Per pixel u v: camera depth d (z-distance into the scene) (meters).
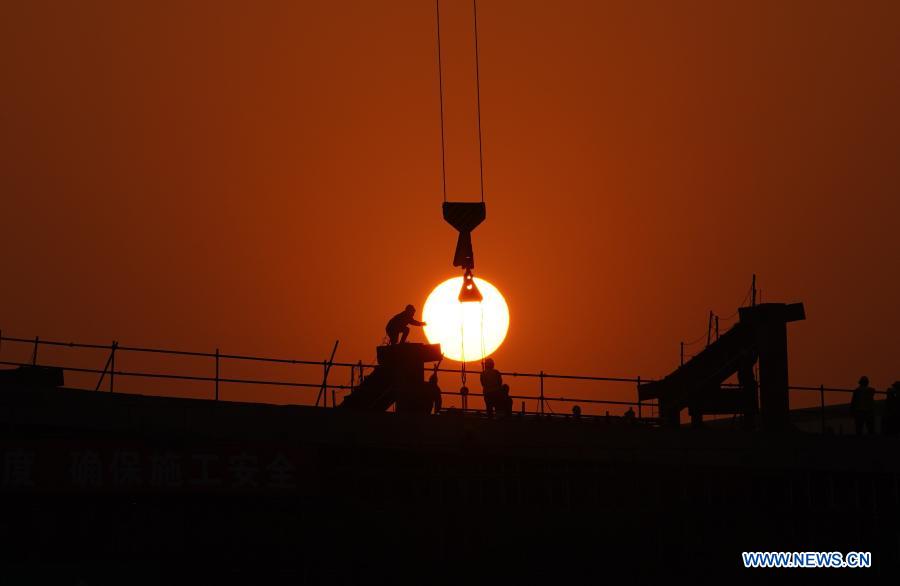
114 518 78.00
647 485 88.06
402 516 83.56
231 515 80.81
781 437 89.69
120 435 75.69
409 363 87.06
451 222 84.81
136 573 76.88
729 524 88.88
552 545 86.12
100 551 77.25
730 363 99.06
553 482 86.38
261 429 78.88
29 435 74.50
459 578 84.12
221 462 77.50
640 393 103.81
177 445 76.56
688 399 100.44
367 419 81.75
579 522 86.62
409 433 82.62
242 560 80.50
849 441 90.94
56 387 77.31
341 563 82.38
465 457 84.94
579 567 86.25
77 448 73.69
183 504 79.75
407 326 89.19
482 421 84.31
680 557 87.88
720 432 88.75
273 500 81.69
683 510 88.38
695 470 88.88
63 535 76.69
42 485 72.50
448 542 84.19
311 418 80.31
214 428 77.75
